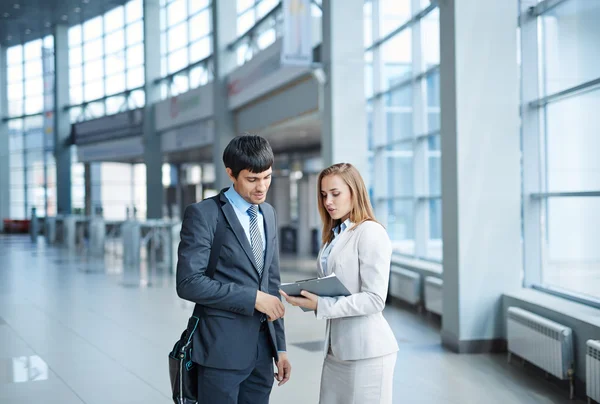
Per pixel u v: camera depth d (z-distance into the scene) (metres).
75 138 29.38
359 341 2.49
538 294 6.10
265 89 14.54
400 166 10.88
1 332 7.53
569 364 4.89
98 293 10.75
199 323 2.45
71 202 30.33
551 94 6.21
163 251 15.78
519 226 6.39
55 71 29.53
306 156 19.53
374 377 2.51
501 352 6.34
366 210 2.61
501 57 6.36
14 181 34.12
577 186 5.79
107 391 5.12
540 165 6.52
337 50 10.27
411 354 6.29
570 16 5.85
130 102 26.73
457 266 6.33
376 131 11.36
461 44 6.30
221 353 2.39
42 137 32.91
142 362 6.05
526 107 6.51
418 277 8.76
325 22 10.50
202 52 21.47
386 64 11.12
